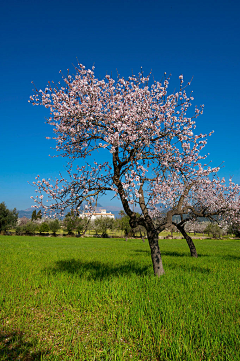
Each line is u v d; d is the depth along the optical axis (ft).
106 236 241.35
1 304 23.49
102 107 31.76
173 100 33.86
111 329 18.86
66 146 34.60
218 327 18.38
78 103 30.07
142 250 88.38
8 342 16.58
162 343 16.56
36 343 16.52
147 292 26.48
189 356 14.47
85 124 30.01
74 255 67.00
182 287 29.12
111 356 14.79
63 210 32.58
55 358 14.44
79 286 28.86
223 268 45.83
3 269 41.37
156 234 36.09
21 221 287.07
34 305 23.82
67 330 18.44
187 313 20.76
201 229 227.20
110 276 35.24
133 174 29.01
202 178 39.19
